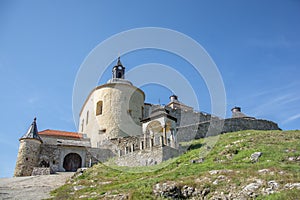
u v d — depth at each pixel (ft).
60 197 41.91
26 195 44.47
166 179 40.91
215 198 33.37
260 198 30.55
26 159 77.20
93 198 38.88
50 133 95.86
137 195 36.50
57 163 80.18
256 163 43.39
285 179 32.89
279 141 58.08
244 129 92.84
